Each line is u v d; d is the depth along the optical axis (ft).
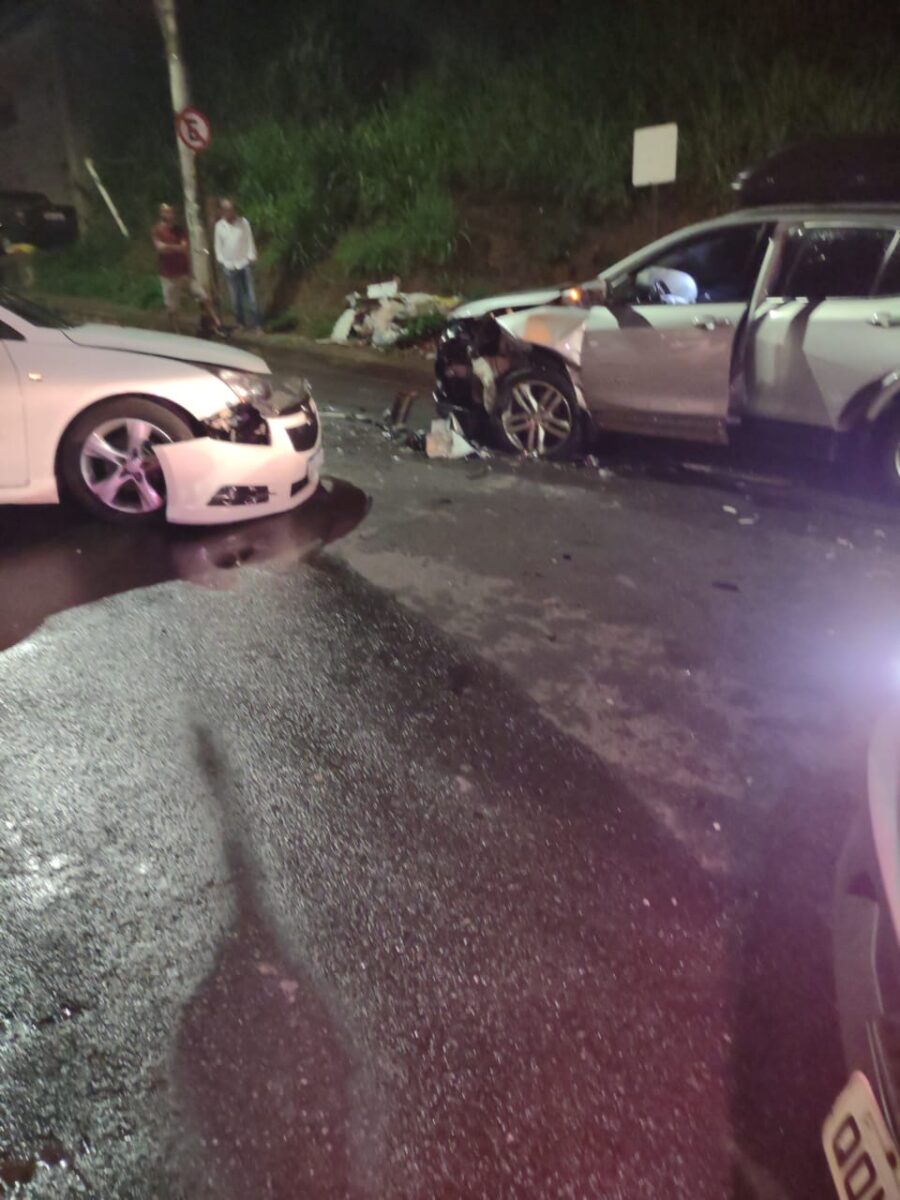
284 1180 6.93
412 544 17.97
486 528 18.78
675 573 16.71
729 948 8.82
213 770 11.31
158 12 39.14
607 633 14.58
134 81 62.13
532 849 10.04
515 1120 7.30
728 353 19.95
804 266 19.21
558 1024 8.07
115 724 12.19
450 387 24.72
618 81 42.78
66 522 18.39
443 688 13.05
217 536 18.02
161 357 17.46
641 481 21.52
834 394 19.04
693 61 41.14
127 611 15.14
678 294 20.30
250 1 57.41
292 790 10.96
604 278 21.94
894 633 14.49
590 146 41.09
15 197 64.23
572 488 21.15
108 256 58.75
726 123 39.34
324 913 9.25
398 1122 7.29
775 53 40.83
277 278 46.73
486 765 11.41
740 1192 6.80
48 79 66.03
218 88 58.08
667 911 9.23
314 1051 7.86
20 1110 7.44
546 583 16.33
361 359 35.99
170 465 17.04
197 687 13.02
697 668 13.56
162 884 9.61
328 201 47.16
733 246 20.29
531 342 22.45
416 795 10.88
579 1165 6.98
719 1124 7.25
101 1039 8.00
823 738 11.90
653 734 12.01
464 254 42.24
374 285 41.24
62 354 16.98
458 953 8.78
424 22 50.96
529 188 42.42
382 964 8.68
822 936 8.94
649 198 39.19
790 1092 7.49
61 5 62.59
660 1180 6.89
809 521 18.97
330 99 52.34
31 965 8.70
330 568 16.83
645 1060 7.75
